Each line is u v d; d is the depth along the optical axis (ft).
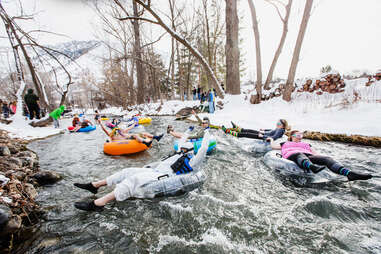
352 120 19.52
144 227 6.62
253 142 15.52
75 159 14.48
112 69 51.67
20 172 10.05
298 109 26.71
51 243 5.90
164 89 97.09
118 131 17.44
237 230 6.29
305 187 9.06
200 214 7.20
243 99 36.14
